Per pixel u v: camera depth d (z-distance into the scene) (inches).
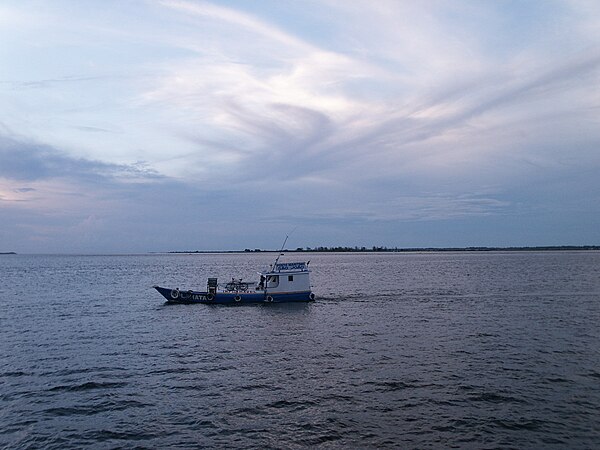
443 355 1258.6
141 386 1015.0
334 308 2192.4
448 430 777.6
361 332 1601.9
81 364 1200.8
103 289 3344.0
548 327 1658.5
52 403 913.5
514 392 951.0
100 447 725.9
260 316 1974.7
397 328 1667.1
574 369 1114.1
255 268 6978.4
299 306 2258.9
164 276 4977.9
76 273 5610.2
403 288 3211.1
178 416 844.6
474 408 869.8
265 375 1091.3
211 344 1433.3
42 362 1221.7
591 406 873.5
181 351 1341.0
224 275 5172.2
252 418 833.5
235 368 1155.9
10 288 3437.5
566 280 3735.2
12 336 1566.2
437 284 3511.3
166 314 2046.0
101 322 1850.4
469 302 2391.7
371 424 803.4
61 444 737.0
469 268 5959.6
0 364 1202.0
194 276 4980.3
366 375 1081.4
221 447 722.2
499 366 1143.6
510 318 1865.2
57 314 2076.8
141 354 1307.8
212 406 891.4
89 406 896.9
